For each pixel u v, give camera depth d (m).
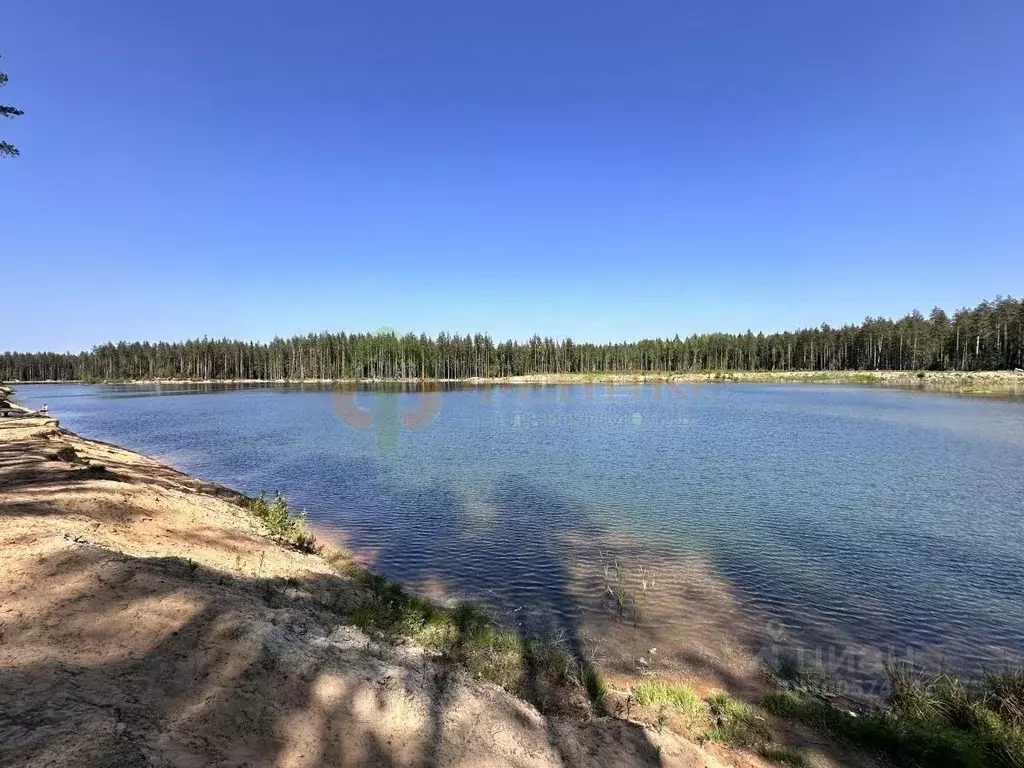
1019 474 25.80
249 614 6.88
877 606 12.39
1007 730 7.49
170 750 4.15
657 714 7.85
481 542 17.16
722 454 32.59
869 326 135.12
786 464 29.12
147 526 11.70
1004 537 17.16
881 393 76.31
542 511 20.78
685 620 11.70
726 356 157.00
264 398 93.75
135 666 5.21
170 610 6.41
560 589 13.40
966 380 88.44
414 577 14.26
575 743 6.23
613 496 22.95
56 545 7.69
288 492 24.56
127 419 59.19
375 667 6.54
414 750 5.14
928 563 15.03
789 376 123.56
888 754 7.13
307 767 4.52
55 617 5.85
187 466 31.27
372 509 21.42
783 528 18.25
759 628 11.36
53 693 4.52
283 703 5.24
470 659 8.62
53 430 25.72
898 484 24.28
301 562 12.84
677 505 21.34
